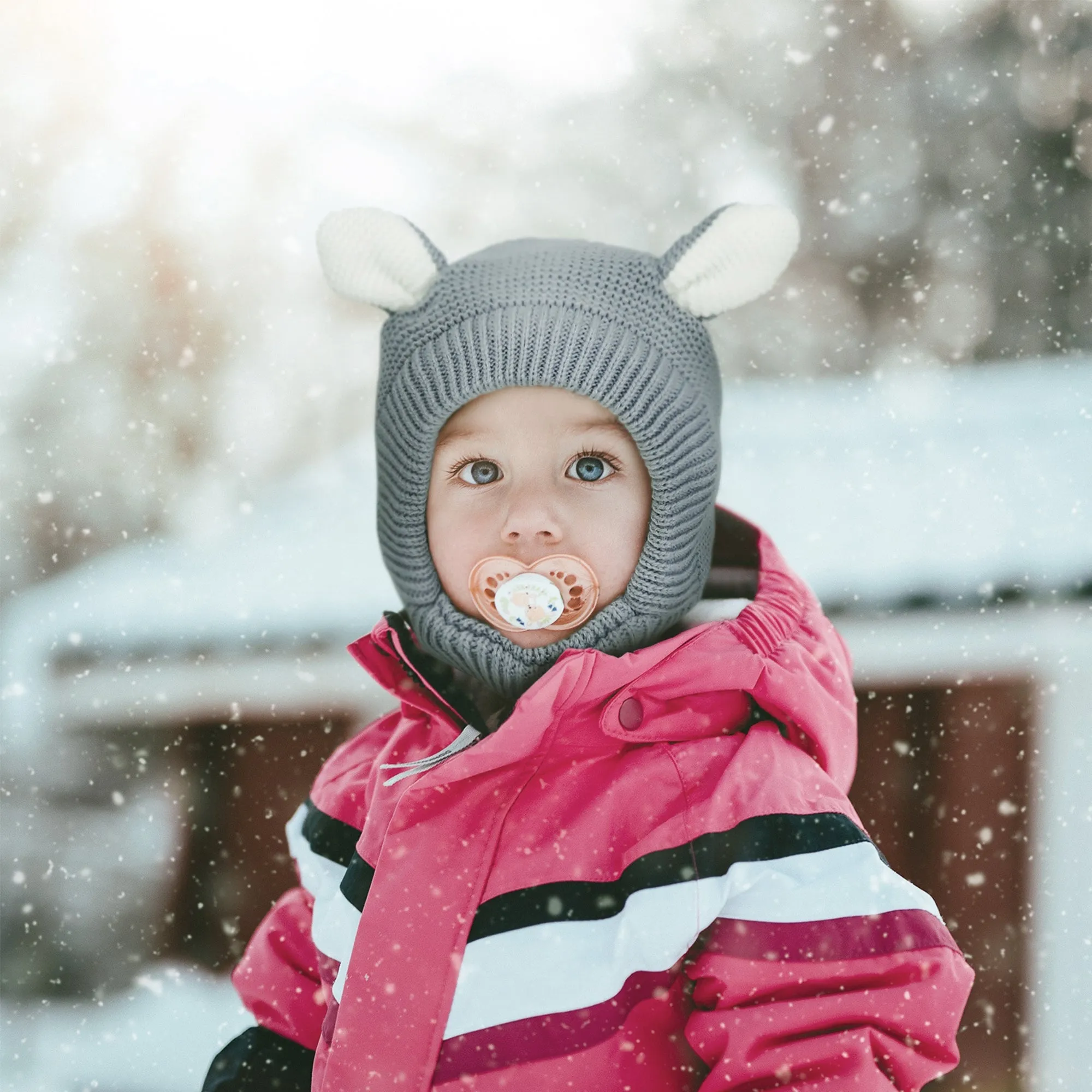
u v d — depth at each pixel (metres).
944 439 4.77
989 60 11.41
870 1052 1.17
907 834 4.11
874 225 11.00
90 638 4.80
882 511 4.21
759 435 5.17
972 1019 4.00
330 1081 1.30
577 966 1.26
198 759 5.38
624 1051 1.25
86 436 9.63
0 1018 5.39
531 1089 1.24
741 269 1.50
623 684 1.35
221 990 5.34
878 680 4.03
